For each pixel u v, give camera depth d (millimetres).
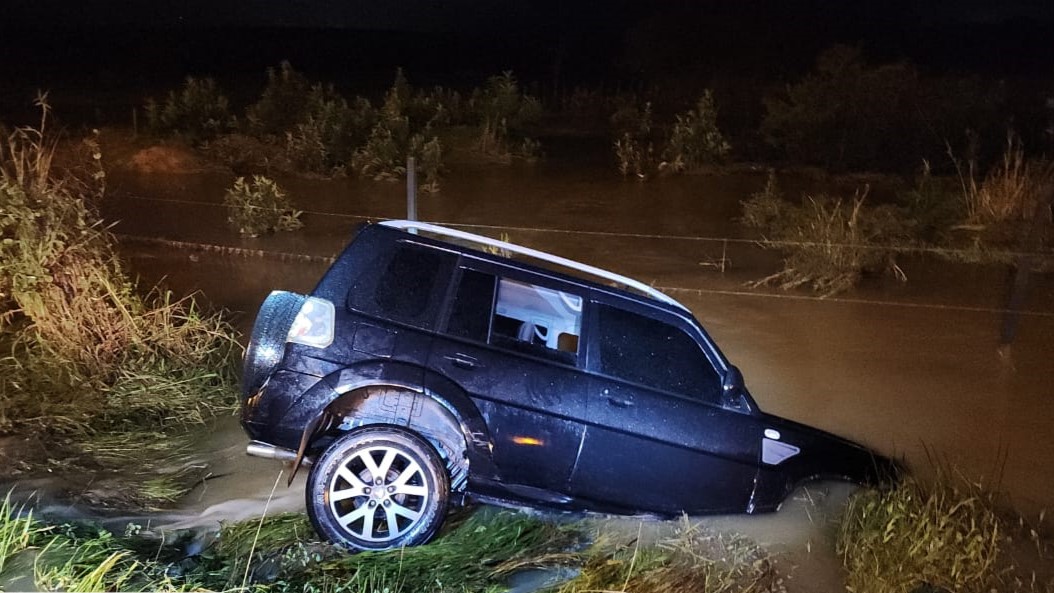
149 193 13227
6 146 9945
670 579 4562
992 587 4617
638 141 19547
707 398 5176
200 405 6523
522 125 21422
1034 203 11602
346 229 11719
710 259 10883
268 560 4555
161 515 5027
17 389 6320
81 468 5508
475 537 4898
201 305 8570
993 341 8547
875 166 16484
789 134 17141
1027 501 5711
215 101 18562
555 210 13266
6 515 4527
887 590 4547
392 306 4938
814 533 5184
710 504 5199
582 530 5066
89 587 3916
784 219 12125
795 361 7891
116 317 7141
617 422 5000
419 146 15906
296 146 15836
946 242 11539
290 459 4770
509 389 4906
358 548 4660
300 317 4852
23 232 6840
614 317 5160
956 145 16312
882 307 9453
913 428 6668
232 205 11750
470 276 5031
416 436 4699
